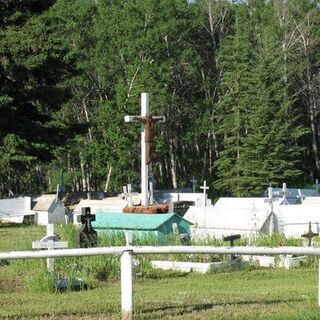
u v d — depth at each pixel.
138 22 159.50
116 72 161.88
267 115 138.88
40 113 95.31
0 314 27.77
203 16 174.75
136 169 148.62
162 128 158.75
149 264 42.50
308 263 45.91
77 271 36.62
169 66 155.50
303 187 145.38
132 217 51.44
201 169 168.12
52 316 27.36
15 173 161.38
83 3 167.50
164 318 26.59
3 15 94.31
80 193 113.06
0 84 91.44
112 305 29.34
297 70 165.12
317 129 177.12
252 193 139.88
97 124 151.62
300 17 172.62
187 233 52.78
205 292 33.31
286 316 26.34
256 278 39.97
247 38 159.50
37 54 89.50
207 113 163.62
